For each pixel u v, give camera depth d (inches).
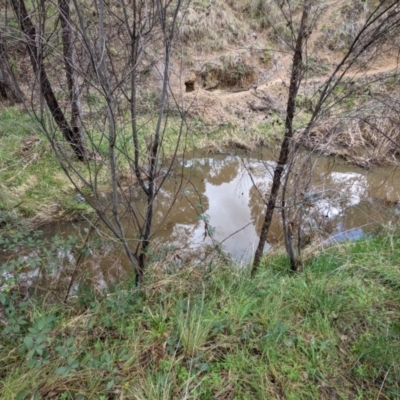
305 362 88.7
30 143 248.1
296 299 110.0
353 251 145.1
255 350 92.7
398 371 85.3
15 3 99.8
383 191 235.6
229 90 386.6
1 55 106.2
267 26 379.6
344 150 276.8
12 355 90.8
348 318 103.0
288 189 152.5
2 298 96.0
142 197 217.3
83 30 78.7
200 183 257.3
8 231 177.8
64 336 97.6
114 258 156.2
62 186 221.1
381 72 293.0
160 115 99.7
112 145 90.7
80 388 81.1
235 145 313.7
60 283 138.9
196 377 84.8
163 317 102.7
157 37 111.9
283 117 171.9
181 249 152.7
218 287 118.0
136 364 88.0
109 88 85.0
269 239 183.9
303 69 129.6
